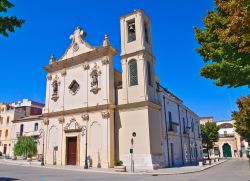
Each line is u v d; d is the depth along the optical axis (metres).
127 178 17.16
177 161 34.03
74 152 30.52
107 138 27.75
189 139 42.50
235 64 10.11
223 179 16.64
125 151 27.48
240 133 36.50
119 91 29.75
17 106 61.09
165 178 17.41
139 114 27.53
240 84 11.00
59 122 32.47
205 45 11.32
